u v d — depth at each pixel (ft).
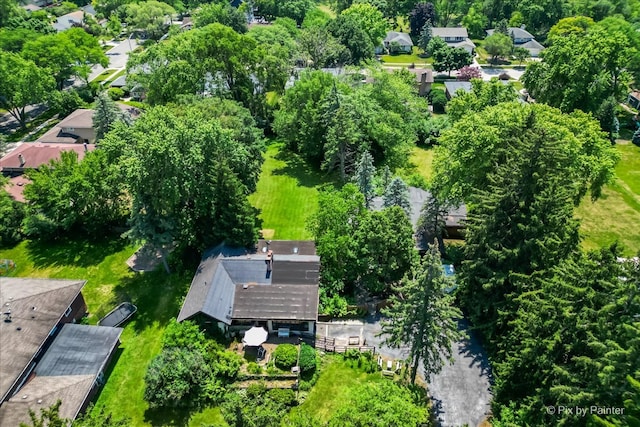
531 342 95.61
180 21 461.37
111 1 446.19
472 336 126.72
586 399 84.07
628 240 172.35
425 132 235.81
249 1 464.65
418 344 102.99
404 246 132.46
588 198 197.26
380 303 134.31
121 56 363.15
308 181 201.46
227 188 139.74
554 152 112.78
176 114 167.22
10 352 106.63
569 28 365.61
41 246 165.27
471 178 143.33
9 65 237.04
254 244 146.10
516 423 98.17
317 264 134.51
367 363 118.93
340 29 320.09
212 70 212.23
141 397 112.68
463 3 456.45
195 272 147.23
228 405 97.14
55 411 79.05
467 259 134.72
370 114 195.83
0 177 171.73
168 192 130.82
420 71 294.05
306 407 109.29
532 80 240.12
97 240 167.22
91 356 115.03
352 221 142.61
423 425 102.27
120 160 142.10
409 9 457.27
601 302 88.48
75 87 291.99
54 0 483.10
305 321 122.42
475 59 375.86
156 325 132.26
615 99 233.14
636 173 215.10
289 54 267.39
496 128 136.67
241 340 124.88
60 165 166.30
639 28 368.27
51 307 120.67
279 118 209.36
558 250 112.68
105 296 142.92
